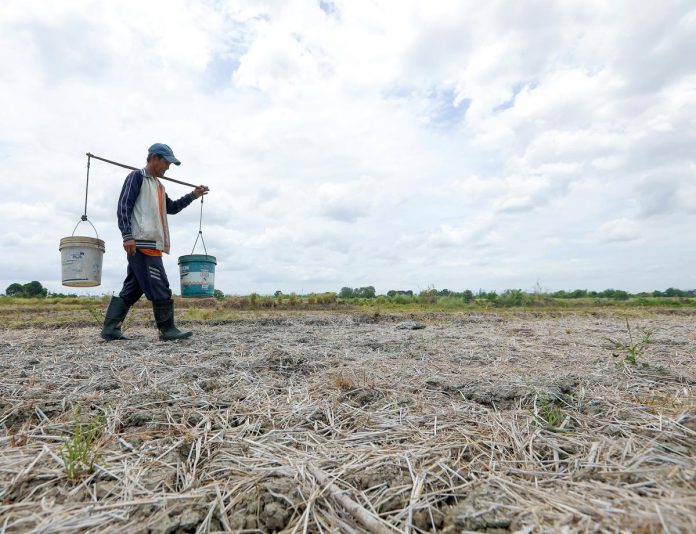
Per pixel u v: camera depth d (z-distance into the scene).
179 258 5.27
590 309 11.76
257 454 1.81
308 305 12.70
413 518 1.35
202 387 2.81
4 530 1.26
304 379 3.02
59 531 1.26
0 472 1.62
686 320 8.13
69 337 5.04
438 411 2.32
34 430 2.04
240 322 7.25
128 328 6.29
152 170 4.66
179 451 1.83
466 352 4.13
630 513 1.22
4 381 2.84
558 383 2.75
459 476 1.58
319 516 1.37
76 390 2.68
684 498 1.29
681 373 3.06
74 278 4.51
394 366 3.44
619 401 2.38
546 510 1.31
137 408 2.35
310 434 2.04
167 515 1.34
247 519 1.34
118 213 4.43
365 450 1.84
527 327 6.70
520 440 1.91
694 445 1.75
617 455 1.71
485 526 1.26
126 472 1.62
